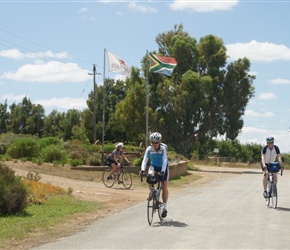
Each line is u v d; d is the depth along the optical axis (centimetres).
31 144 3200
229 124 6022
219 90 5903
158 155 1173
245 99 5962
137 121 5725
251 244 906
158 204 1159
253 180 3275
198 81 5612
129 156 3641
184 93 5569
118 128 8188
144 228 1079
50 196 1569
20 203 1288
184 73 5781
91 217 1268
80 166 3011
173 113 5684
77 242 930
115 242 923
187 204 1562
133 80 5978
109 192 1933
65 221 1195
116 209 1431
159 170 1183
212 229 1067
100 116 8469
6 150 3509
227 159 6662
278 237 977
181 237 971
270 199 1536
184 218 1235
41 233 1033
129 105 5816
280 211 1392
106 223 1155
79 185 2111
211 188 2422
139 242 921
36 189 1549
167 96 5666
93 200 1628
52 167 2836
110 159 2206
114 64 3516
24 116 9531
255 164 6481
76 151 3519
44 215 1264
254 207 1491
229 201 1677
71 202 1512
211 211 1380
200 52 6006
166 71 3700
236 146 7225
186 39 5984
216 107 5928
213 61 5978
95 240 946
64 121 9375
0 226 1091
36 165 2823
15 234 1005
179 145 5984
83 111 8562
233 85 5894
